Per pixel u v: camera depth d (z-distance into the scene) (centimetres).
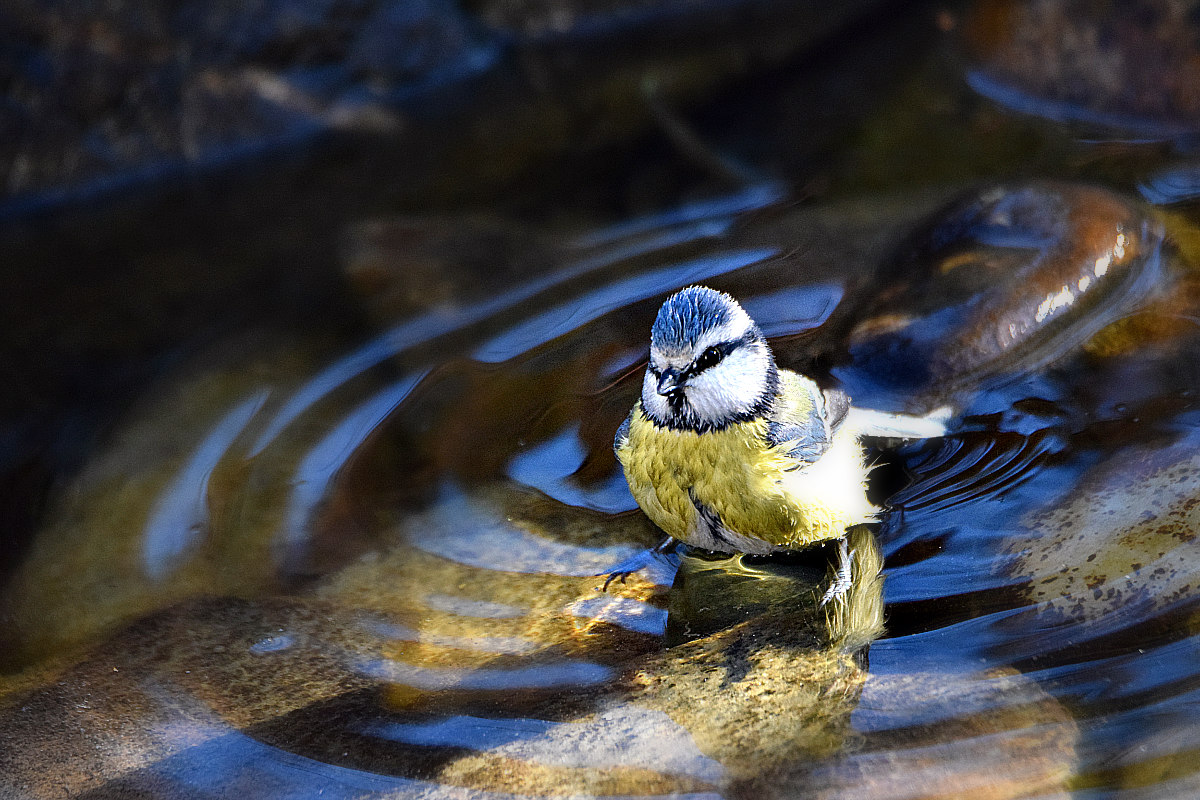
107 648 827
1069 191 1133
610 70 1647
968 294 1031
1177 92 1395
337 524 932
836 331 1062
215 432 1070
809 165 1405
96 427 1095
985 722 662
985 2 1559
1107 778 621
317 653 796
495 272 1266
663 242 1279
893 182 1342
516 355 1116
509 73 1656
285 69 1571
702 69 1633
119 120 1509
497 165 1489
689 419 850
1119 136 1398
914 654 725
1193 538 762
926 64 1570
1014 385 970
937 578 798
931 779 630
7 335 1244
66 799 694
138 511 978
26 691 794
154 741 732
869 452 930
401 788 670
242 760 707
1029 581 773
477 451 1002
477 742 697
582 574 866
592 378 1065
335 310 1244
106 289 1317
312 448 1029
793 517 859
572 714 711
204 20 1527
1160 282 1050
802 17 1703
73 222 1464
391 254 1319
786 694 707
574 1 1689
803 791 632
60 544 953
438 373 1109
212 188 1509
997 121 1445
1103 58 1443
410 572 872
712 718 693
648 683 732
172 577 895
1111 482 839
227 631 828
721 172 1417
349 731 720
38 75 1472
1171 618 713
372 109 1602
